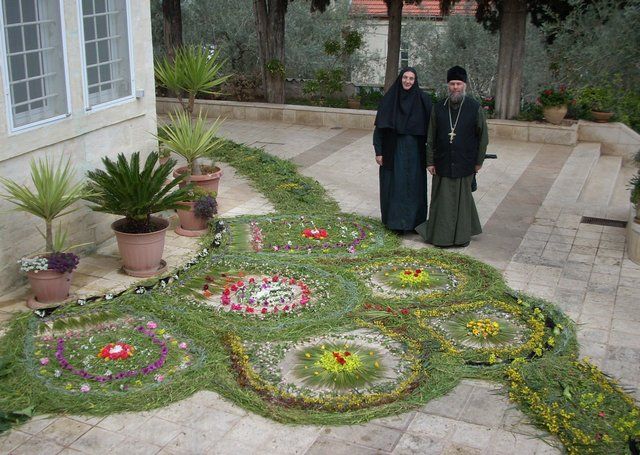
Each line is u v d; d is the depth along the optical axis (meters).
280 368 5.54
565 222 8.77
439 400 5.19
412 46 19.38
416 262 7.46
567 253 7.83
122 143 7.97
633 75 14.38
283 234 8.09
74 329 5.96
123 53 7.85
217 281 6.88
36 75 6.71
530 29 16.58
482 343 5.95
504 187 10.11
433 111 7.71
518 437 4.81
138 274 7.02
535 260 7.63
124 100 7.89
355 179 10.38
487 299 6.65
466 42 18.12
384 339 5.95
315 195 9.47
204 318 6.16
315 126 13.77
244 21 17.98
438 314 6.36
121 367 5.46
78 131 7.21
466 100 7.61
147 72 8.24
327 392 5.24
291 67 19.25
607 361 5.70
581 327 6.22
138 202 6.73
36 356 5.56
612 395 5.19
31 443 4.68
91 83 7.45
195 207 7.98
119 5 7.70
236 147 11.59
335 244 7.85
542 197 9.70
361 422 4.92
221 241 7.76
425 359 5.63
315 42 19.56
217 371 5.44
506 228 8.55
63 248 7.19
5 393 5.12
